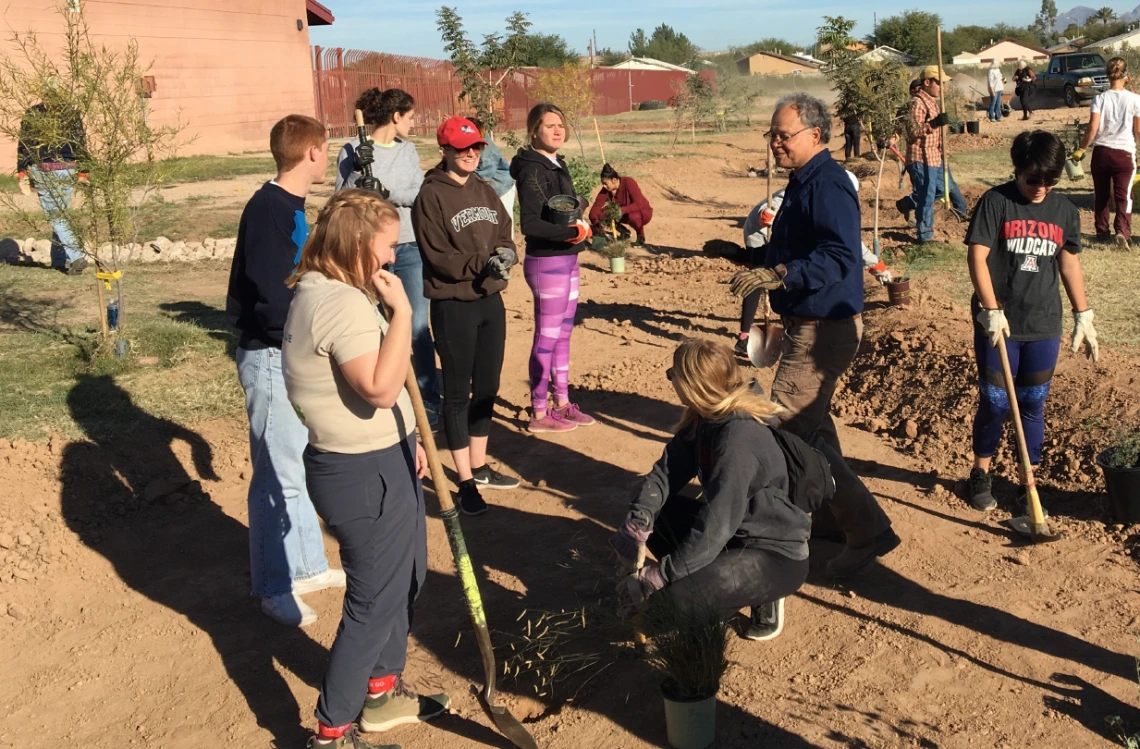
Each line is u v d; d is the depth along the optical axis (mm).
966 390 6602
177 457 6340
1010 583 4660
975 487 5418
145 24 22688
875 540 4629
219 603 4934
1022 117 31922
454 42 15125
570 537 5383
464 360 5570
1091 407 5984
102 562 5340
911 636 4281
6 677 4402
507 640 4453
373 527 3441
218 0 24734
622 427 6961
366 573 3480
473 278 5465
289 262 4379
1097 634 4215
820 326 4746
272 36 26688
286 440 4668
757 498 3916
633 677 4109
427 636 4523
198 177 18109
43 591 5074
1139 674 3783
